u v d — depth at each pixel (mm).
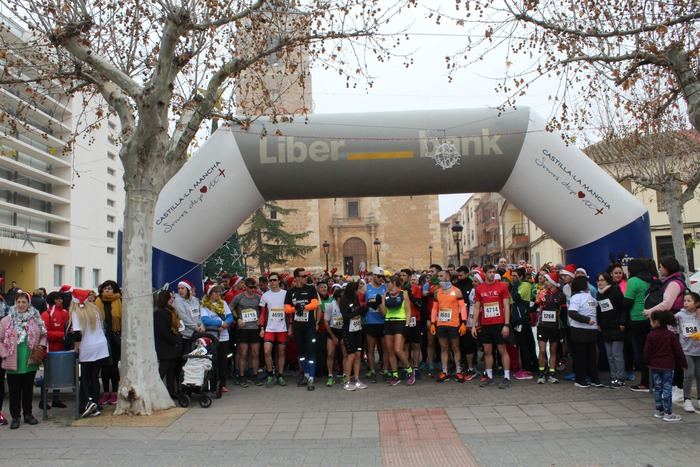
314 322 9516
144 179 7781
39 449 6008
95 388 7766
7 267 32906
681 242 14133
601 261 9938
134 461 5586
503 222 53438
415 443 6074
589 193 9914
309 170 10109
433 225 52750
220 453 5844
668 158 16078
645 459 5211
